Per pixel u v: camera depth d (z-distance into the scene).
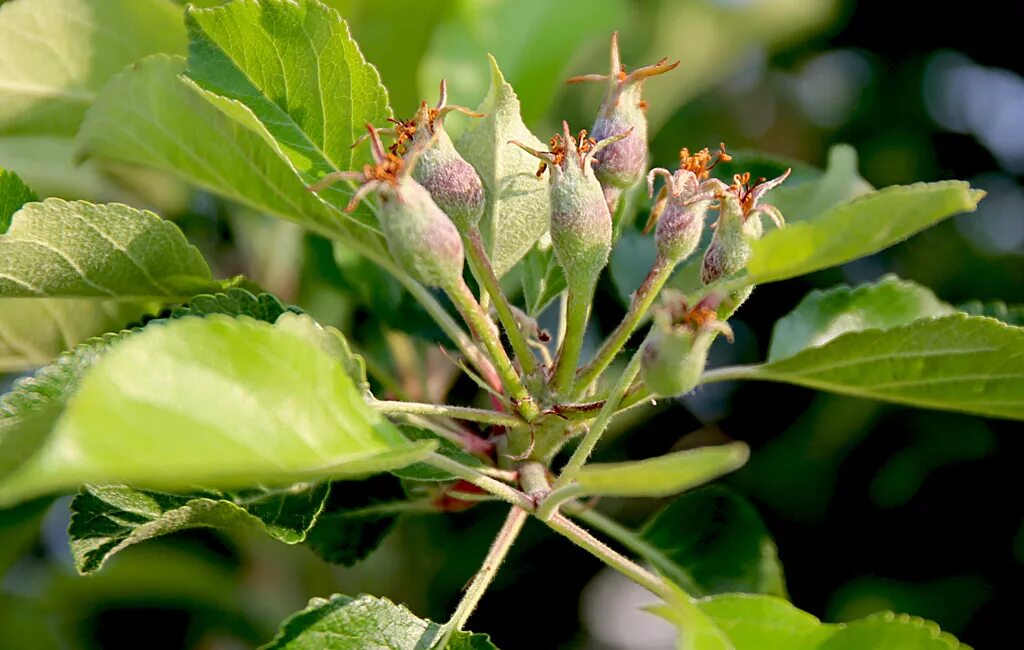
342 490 0.31
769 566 0.33
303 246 0.35
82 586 0.38
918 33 0.45
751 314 0.38
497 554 0.28
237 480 0.25
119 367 0.24
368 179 0.27
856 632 0.28
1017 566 0.39
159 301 0.30
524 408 0.28
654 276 0.28
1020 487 0.39
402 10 0.33
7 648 0.38
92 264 0.29
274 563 0.39
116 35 0.32
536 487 0.28
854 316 0.32
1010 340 0.27
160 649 0.38
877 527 0.39
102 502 0.28
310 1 0.29
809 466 0.39
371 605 0.28
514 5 0.35
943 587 0.39
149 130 0.30
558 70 0.35
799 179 0.34
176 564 0.37
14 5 0.31
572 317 0.28
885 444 0.39
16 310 0.30
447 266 0.27
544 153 0.28
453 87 0.34
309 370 0.25
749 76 0.47
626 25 0.38
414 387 0.34
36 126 0.32
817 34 0.45
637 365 0.27
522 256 0.30
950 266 0.42
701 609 0.28
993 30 0.44
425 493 0.31
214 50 0.29
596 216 0.28
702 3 0.39
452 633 0.28
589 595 0.42
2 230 0.29
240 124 0.30
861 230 0.26
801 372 0.28
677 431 0.39
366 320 0.35
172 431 0.24
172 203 0.36
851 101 0.46
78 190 0.35
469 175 0.28
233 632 0.38
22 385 0.27
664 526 0.33
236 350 0.25
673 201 0.28
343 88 0.29
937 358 0.28
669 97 0.39
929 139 0.44
